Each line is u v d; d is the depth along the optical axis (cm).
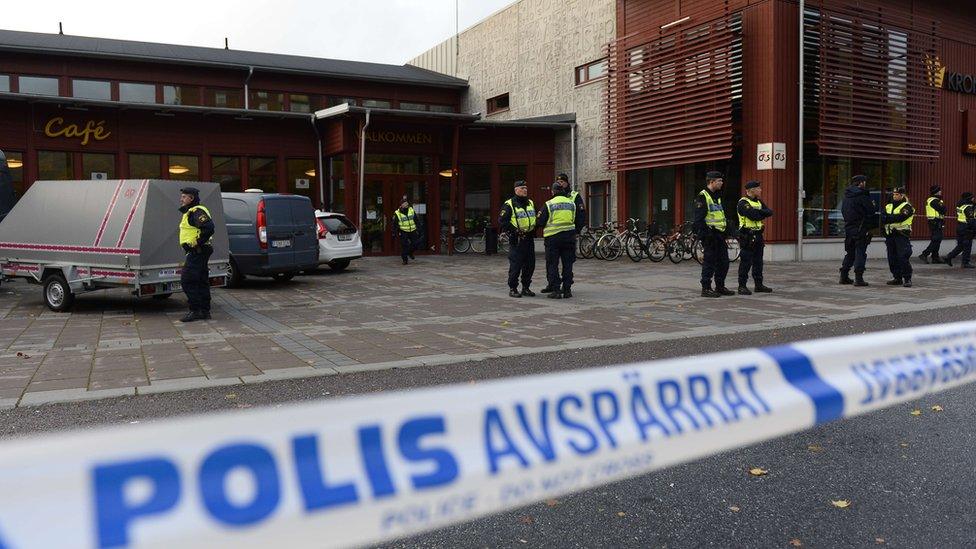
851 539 302
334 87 2598
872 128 1852
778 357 244
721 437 220
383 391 546
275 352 706
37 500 118
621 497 348
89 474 123
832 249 1833
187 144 2039
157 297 1188
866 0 1855
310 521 147
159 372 618
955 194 2119
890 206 1234
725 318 892
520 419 183
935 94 2017
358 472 154
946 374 296
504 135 2359
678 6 1934
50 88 2181
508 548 297
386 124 2139
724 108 1773
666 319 891
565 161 2378
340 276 1552
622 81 2083
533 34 2517
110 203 997
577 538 306
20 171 1867
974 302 995
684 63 1880
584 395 197
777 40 1706
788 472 378
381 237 2184
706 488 358
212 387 564
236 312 1009
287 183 2161
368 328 855
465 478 168
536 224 1141
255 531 140
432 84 2759
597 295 1154
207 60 2334
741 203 1138
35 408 505
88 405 513
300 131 2170
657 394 212
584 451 190
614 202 2214
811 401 244
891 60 1903
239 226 1327
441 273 1611
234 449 139
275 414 146
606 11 2205
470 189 2339
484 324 876
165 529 129
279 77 2497
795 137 1752
